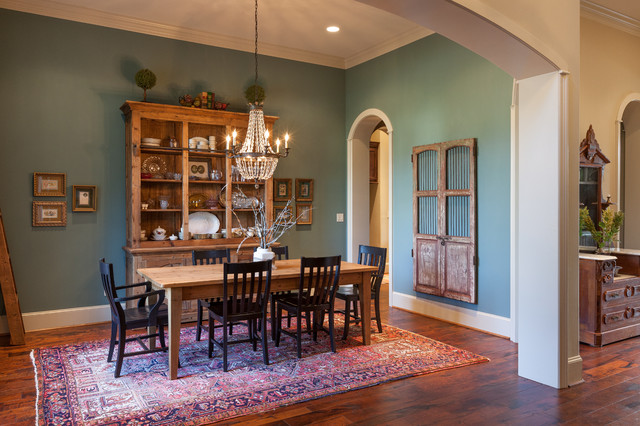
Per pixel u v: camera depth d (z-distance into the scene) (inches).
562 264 134.2
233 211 227.8
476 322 199.3
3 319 189.8
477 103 198.5
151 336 153.4
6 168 191.0
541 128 137.9
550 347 135.8
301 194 260.5
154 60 219.8
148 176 207.2
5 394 130.0
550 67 134.0
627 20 217.0
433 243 217.8
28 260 195.2
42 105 197.3
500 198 188.7
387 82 246.4
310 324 189.0
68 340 182.1
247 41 241.1
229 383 137.1
